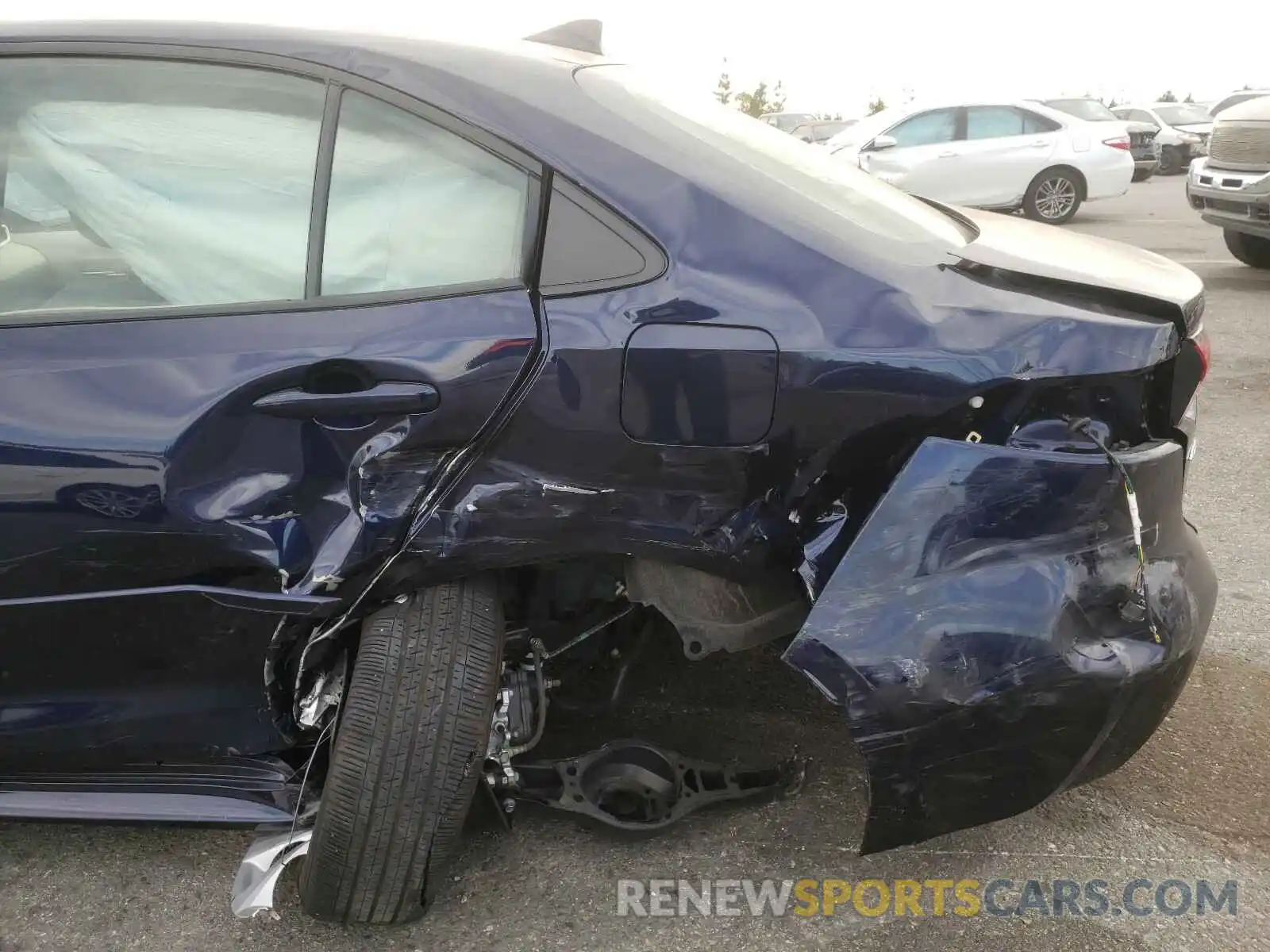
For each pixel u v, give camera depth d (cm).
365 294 180
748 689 265
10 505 175
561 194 178
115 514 174
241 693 186
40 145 189
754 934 194
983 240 202
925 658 168
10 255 189
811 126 1845
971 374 168
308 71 186
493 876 207
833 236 179
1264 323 651
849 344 169
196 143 187
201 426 172
